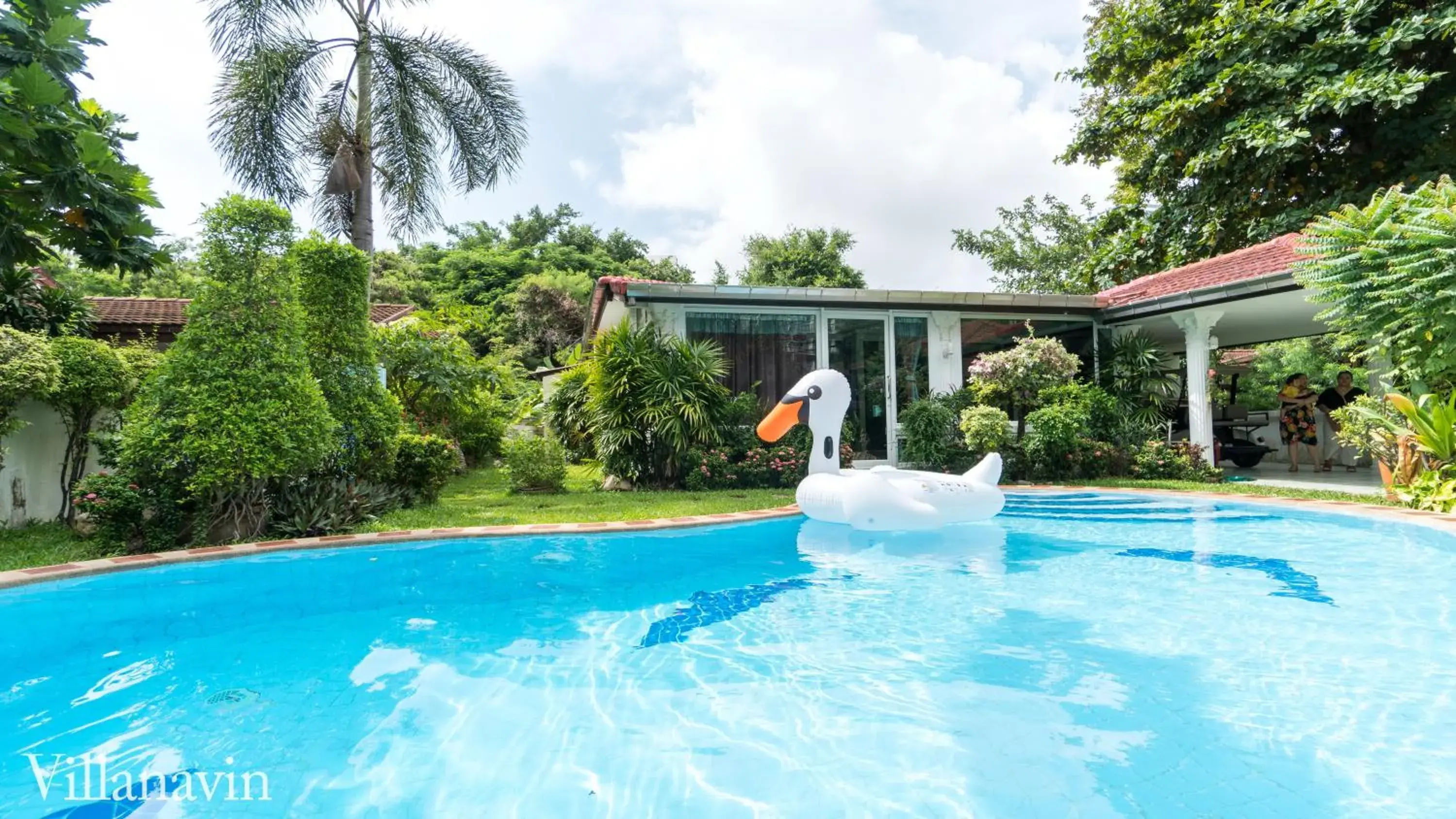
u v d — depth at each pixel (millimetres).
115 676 3342
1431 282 6543
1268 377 20016
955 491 6555
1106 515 7613
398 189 14398
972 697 2922
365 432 8023
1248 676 3057
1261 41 12797
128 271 5914
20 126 4711
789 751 2482
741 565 5488
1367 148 13344
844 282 38656
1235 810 2031
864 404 11719
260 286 6387
